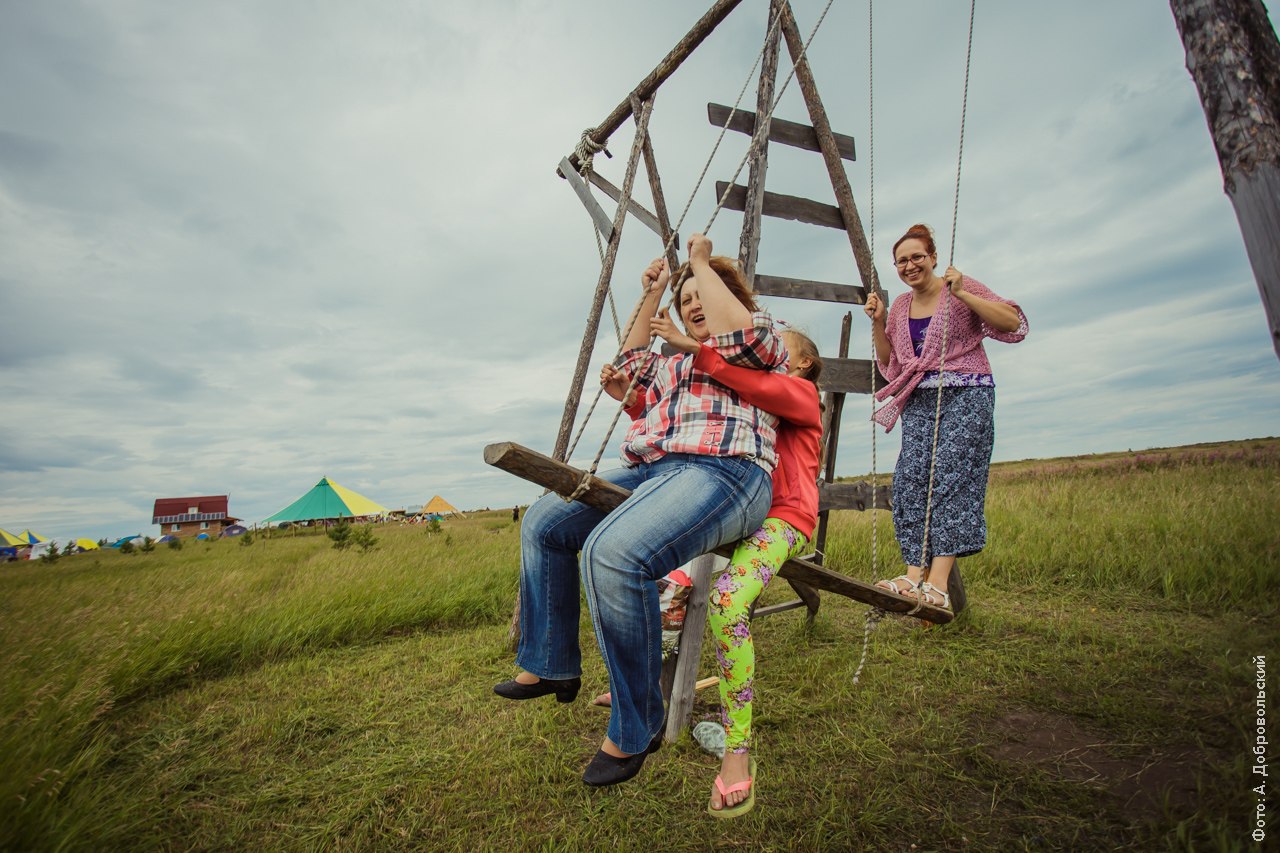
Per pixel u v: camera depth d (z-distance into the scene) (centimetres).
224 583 745
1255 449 1078
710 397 197
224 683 386
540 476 180
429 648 451
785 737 272
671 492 180
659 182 454
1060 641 356
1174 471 993
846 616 479
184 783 257
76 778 250
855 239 402
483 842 210
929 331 354
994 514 749
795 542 211
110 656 364
